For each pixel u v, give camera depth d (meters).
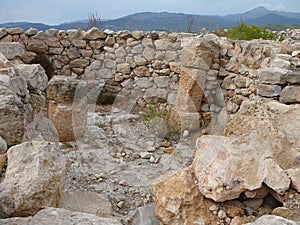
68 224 1.72
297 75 3.58
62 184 2.18
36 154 2.12
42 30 6.11
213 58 4.80
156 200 2.22
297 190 2.10
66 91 3.62
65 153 3.08
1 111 2.43
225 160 2.16
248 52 4.73
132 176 2.61
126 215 2.34
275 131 2.85
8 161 2.09
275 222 1.67
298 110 3.11
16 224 1.69
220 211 2.07
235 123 3.38
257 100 3.75
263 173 2.10
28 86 3.39
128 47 3.48
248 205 2.12
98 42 6.11
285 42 4.74
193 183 2.19
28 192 1.91
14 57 5.18
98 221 1.77
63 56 6.19
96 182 2.60
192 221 2.04
